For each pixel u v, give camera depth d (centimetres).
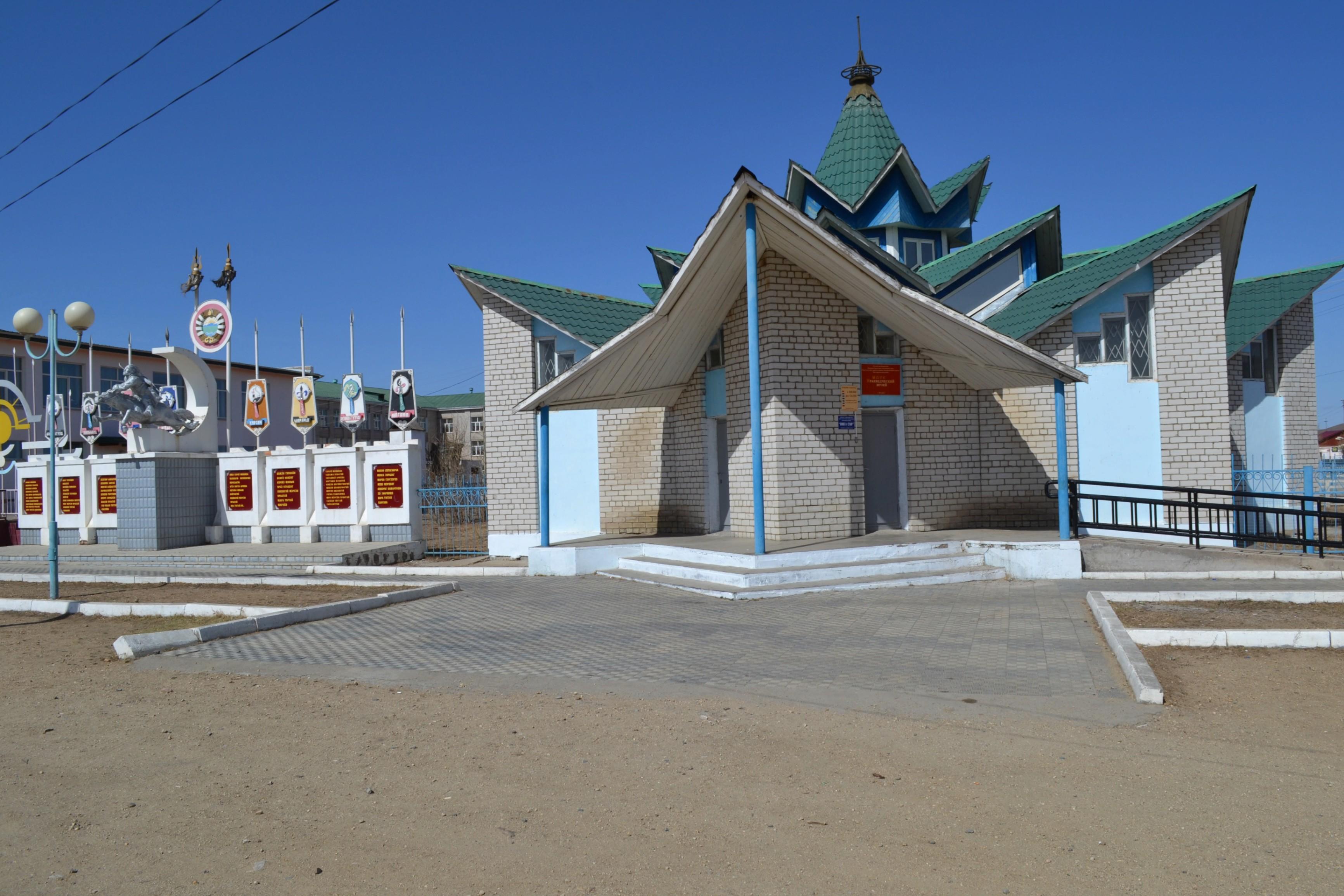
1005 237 1836
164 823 480
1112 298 1639
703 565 1352
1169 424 1619
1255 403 2127
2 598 1389
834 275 1387
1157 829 439
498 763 562
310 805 501
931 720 622
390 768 560
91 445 2414
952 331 1299
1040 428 1609
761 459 1284
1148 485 1409
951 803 478
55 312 1455
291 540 2075
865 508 1509
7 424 2447
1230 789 488
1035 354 1244
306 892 397
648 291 2278
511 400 1928
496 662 856
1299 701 651
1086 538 1412
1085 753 548
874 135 2192
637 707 676
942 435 1577
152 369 4012
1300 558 1269
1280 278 2166
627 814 476
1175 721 608
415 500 1983
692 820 466
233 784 538
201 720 682
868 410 1540
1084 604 1070
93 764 584
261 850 443
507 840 447
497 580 1472
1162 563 1314
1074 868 400
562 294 2005
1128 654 744
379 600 1225
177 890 402
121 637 944
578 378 1418
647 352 1438
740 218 1241
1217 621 924
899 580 1241
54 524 1432
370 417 5912
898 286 1234
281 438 4616
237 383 4425
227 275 2284
